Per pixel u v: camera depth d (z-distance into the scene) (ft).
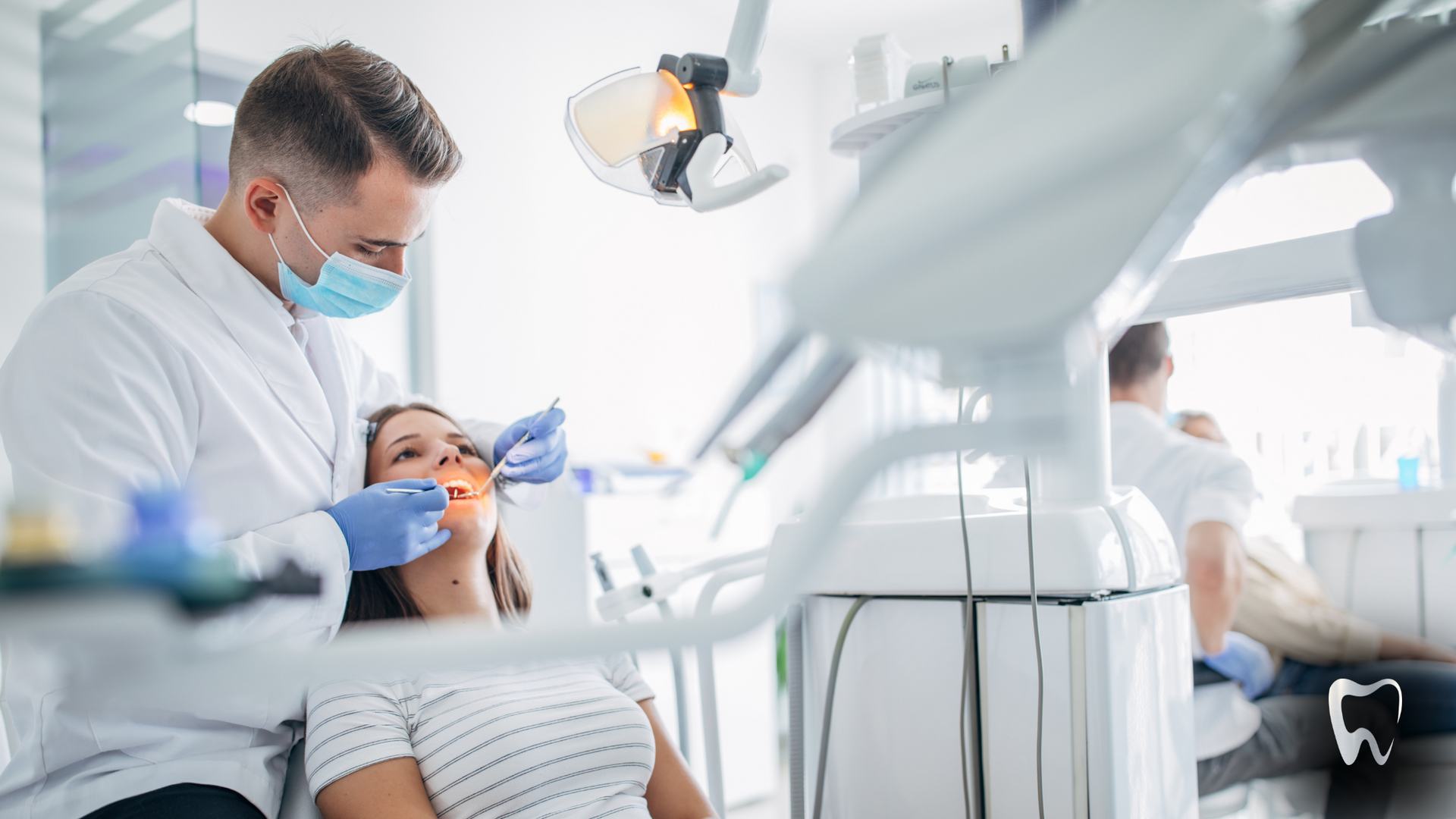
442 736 3.41
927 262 1.11
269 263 3.93
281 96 3.60
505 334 9.91
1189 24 1.07
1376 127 1.45
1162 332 5.22
